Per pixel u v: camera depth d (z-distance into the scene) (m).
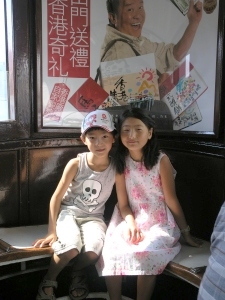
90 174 1.82
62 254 1.64
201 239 1.85
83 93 1.99
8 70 1.89
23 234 1.84
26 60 1.89
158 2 1.93
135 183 1.80
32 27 1.89
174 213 1.77
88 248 1.67
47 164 1.99
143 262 1.59
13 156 1.92
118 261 1.61
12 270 1.96
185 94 1.92
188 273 1.51
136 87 2.00
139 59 1.98
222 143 1.80
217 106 1.80
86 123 1.74
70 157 2.03
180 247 1.71
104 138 1.74
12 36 1.85
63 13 1.91
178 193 1.96
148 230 1.74
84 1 1.93
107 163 1.83
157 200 1.79
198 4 1.84
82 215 1.84
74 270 1.75
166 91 1.97
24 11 1.86
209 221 1.83
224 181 1.74
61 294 2.06
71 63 1.96
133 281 2.04
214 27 1.80
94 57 1.98
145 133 1.71
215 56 1.81
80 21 1.94
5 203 1.93
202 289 1.14
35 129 1.96
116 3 1.95
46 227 1.95
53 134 1.98
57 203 1.80
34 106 1.94
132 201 1.82
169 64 1.95
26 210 1.98
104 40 1.97
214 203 1.80
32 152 1.95
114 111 2.02
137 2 1.94
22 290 2.02
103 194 1.85
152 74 1.98
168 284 2.00
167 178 1.75
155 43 1.96
